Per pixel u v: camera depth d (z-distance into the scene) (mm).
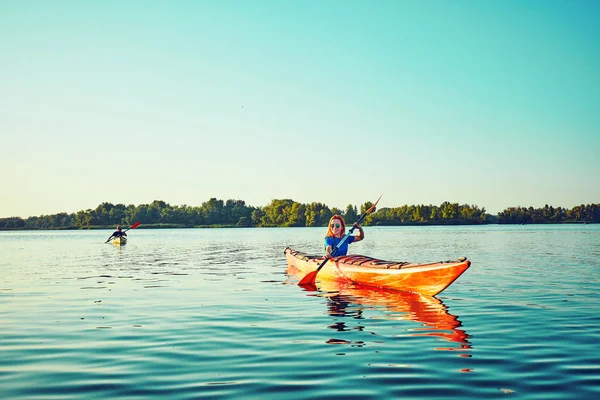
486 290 10008
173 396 4043
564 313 7469
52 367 4875
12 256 23062
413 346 5578
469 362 4941
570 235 44750
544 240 34062
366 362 4965
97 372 4707
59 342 5863
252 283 11648
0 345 5738
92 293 9977
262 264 17266
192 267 16094
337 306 8281
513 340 5824
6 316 7496
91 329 6562
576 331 6266
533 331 6285
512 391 4105
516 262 16281
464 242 32250
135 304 8594
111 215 149125
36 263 18266
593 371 4613
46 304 8609
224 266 16453
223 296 9516
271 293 9961
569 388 4160
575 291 9750
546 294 9391
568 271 13398
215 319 7195
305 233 69375
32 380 4480
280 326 6703
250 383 4352
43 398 4023
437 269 9086
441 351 5352
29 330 6516
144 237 58188
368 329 6480
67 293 9977
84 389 4234
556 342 5711
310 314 7582
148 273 14148
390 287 10266
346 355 5219
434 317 7273
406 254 20562
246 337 6062
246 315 7508
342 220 12703
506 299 8852
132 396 4051
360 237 12750
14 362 5047
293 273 14008
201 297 9383
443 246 27219
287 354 5273
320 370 4711
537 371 4633
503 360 4996
